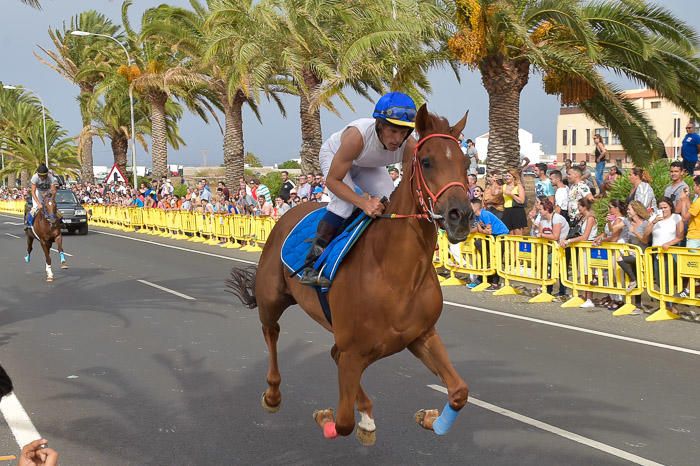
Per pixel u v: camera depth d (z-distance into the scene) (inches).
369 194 176.2
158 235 1027.3
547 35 631.8
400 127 151.9
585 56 593.9
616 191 503.5
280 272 198.4
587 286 390.9
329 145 174.1
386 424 206.8
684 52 600.7
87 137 1717.5
